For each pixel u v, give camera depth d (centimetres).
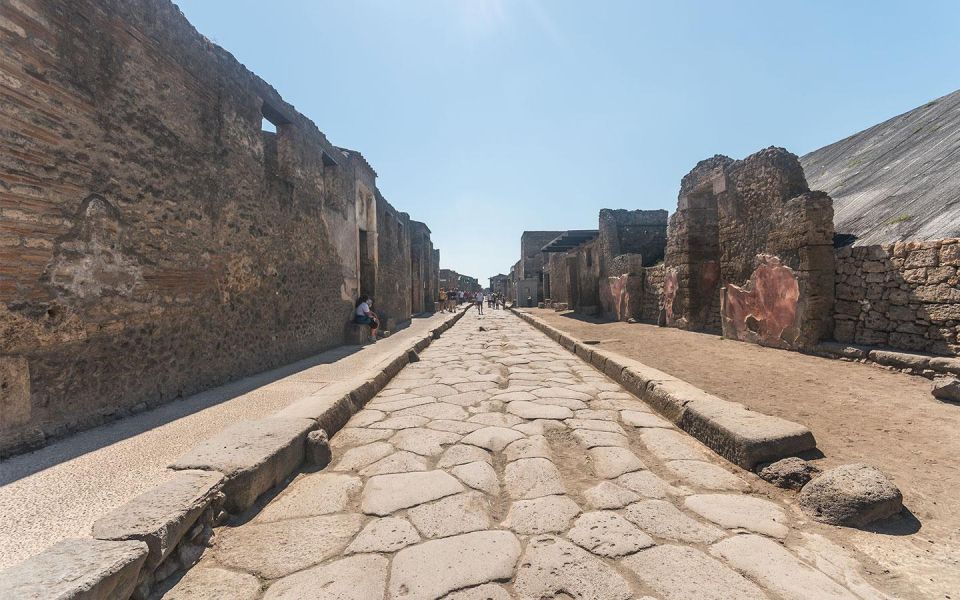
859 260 540
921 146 668
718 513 199
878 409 338
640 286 1254
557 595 145
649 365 537
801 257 594
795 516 196
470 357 698
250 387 438
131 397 339
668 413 344
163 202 379
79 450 258
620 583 150
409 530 188
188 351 405
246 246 506
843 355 531
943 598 141
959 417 317
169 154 387
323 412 308
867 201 656
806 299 586
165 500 173
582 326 1162
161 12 382
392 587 150
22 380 259
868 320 526
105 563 131
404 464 262
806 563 161
